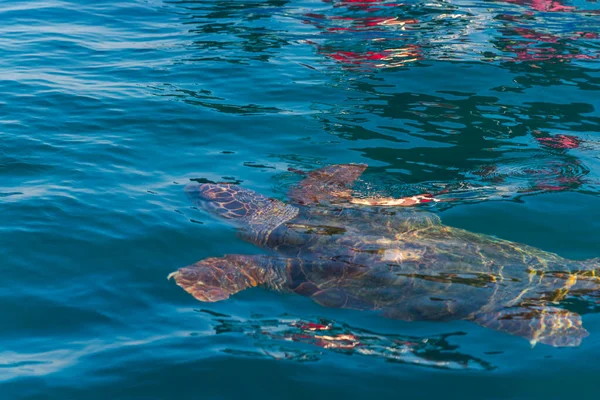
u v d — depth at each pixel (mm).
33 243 2695
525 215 2910
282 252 2693
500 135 3480
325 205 2928
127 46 4672
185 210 2922
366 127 3559
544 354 2301
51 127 3502
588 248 2732
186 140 3438
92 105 3744
